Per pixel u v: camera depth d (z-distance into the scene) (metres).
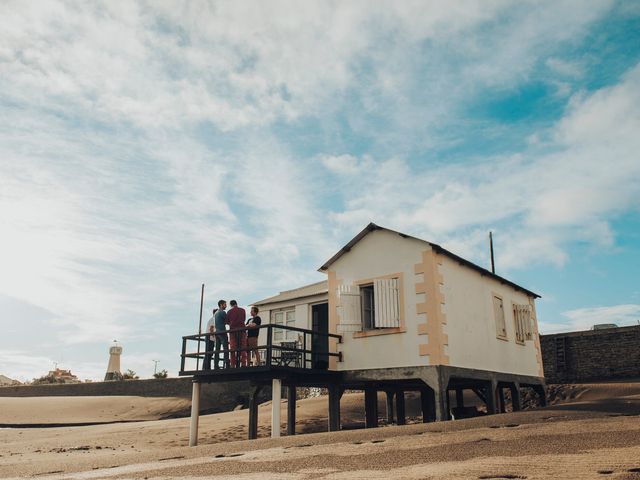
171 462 7.32
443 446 6.38
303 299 17.94
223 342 13.41
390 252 13.27
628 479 3.92
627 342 22.75
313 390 25.98
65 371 64.44
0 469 8.24
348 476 4.98
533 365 17.00
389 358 12.64
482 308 14.38
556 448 5.57
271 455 6.97
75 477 6.59
